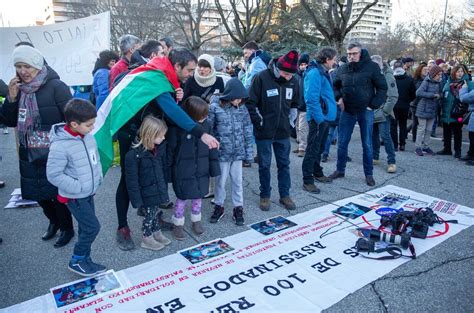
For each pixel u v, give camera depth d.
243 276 2.72
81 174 2.51
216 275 2.73
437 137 8.33
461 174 5.34
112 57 4.91
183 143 3.15
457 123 6.16
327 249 3.12
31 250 3.13
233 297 2.47
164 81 2.84
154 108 2.98
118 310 2.34
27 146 2.87
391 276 2.73
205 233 3.47
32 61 2.74
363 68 4.56
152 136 2.78
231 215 3.89
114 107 2.81
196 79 3.82
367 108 4.68
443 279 2.70
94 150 2.63
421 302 2.44
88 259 2.74
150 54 3.32
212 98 3.69
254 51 5.86
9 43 5.38
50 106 2.87
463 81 6.02
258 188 4.79
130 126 3.00
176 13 20.23
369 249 3.06
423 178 5.15
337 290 2.55
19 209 4.04
